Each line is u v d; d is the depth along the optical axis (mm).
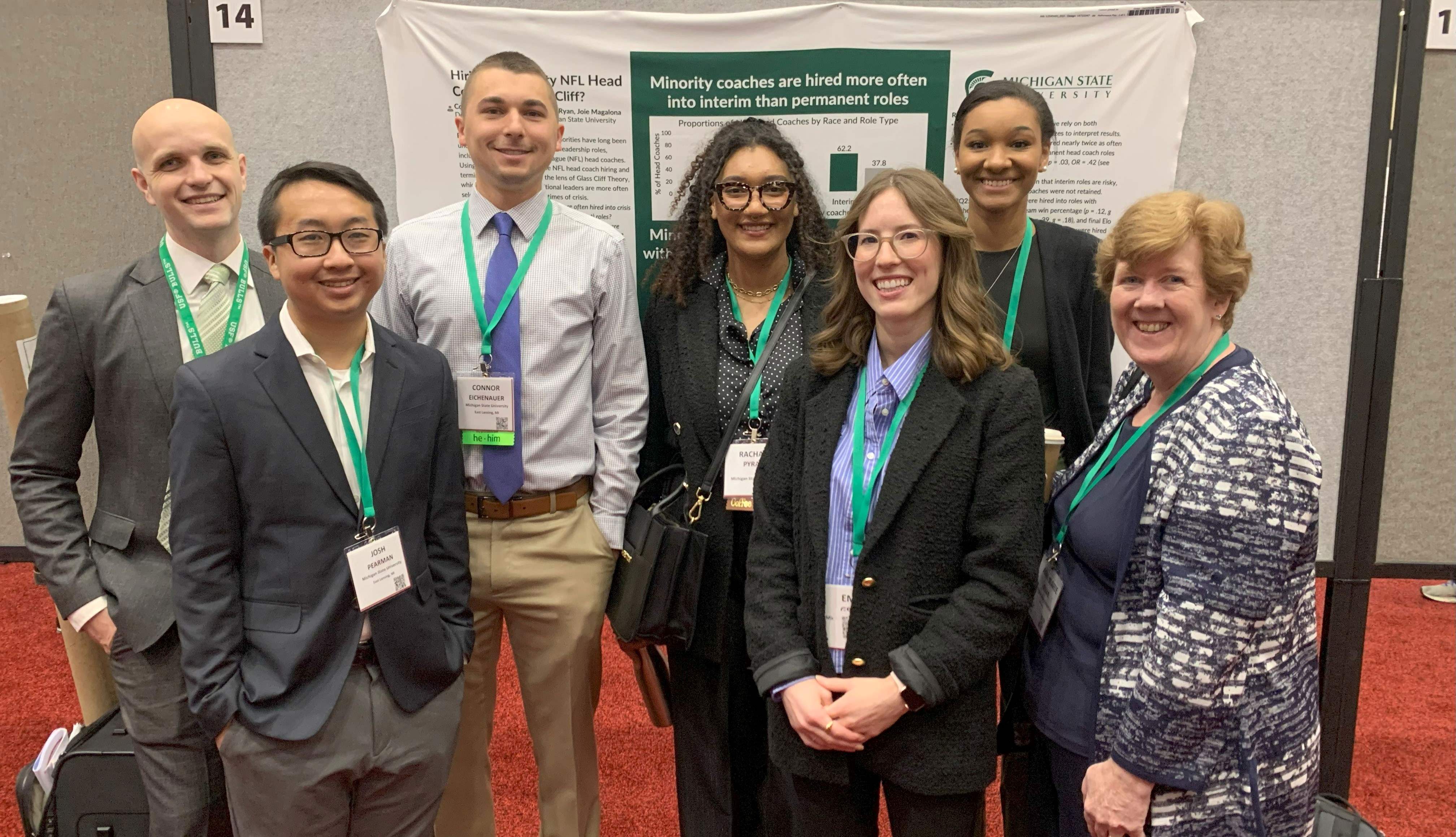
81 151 2820
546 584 1871
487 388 1805
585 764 1988
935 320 1428
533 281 1847
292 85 2328
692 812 1932
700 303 1921
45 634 3395
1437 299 2928
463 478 1654
